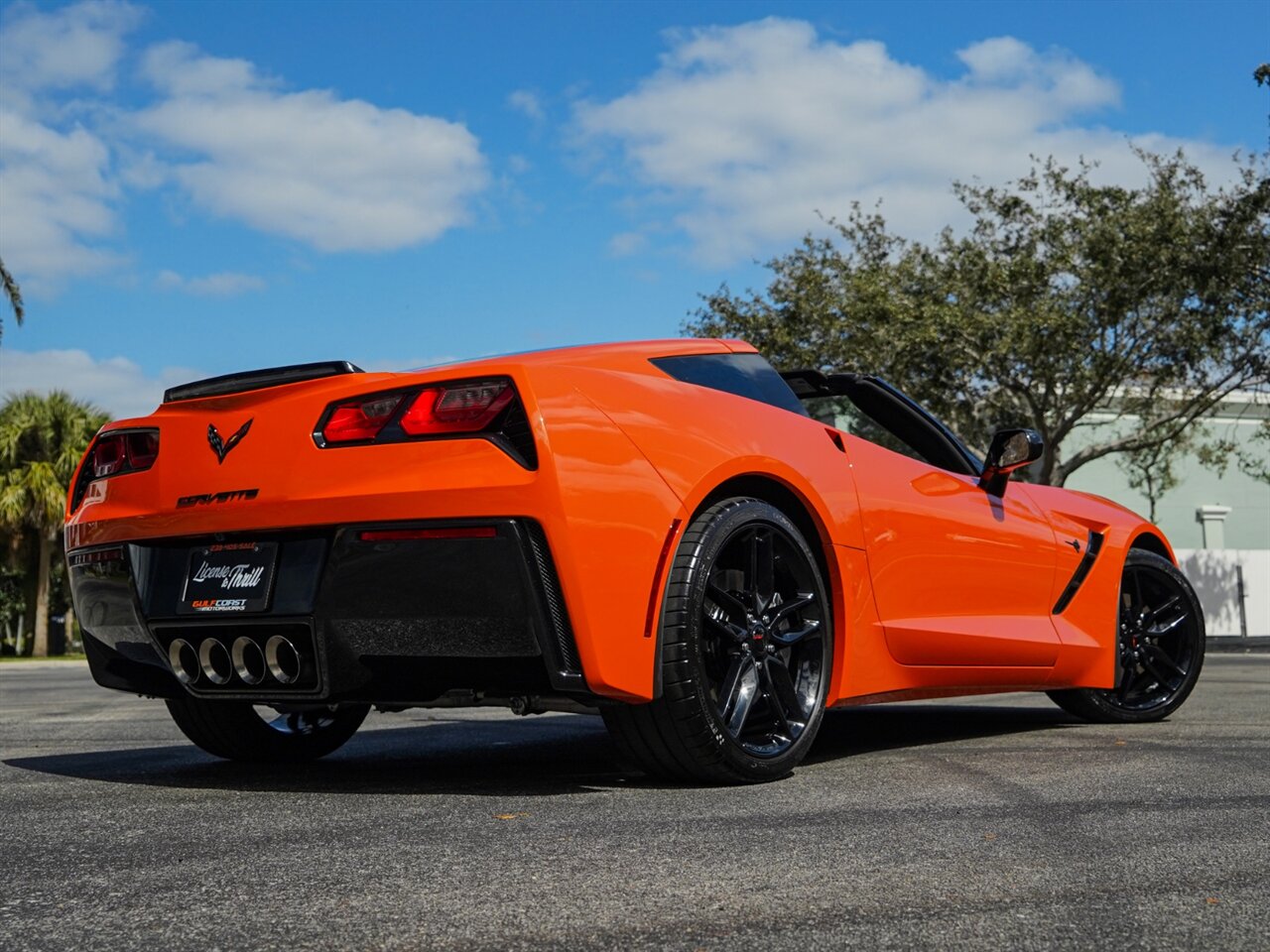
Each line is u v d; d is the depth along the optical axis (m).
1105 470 28.25
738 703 2.64
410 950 1.36
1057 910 1.52
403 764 3.17
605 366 2.74
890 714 4.52
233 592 2.59
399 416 2.44
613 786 2.62
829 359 20.06
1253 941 1.39
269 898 1.60
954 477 3.58
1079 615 3.93
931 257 19.70
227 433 2.64
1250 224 17.20
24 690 8.38
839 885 1.65
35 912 1.55
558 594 2.34
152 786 2.72
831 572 2.99
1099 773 2.75
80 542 2.92
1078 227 18.30
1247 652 14.66
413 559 2.39
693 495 2.56
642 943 1.38
